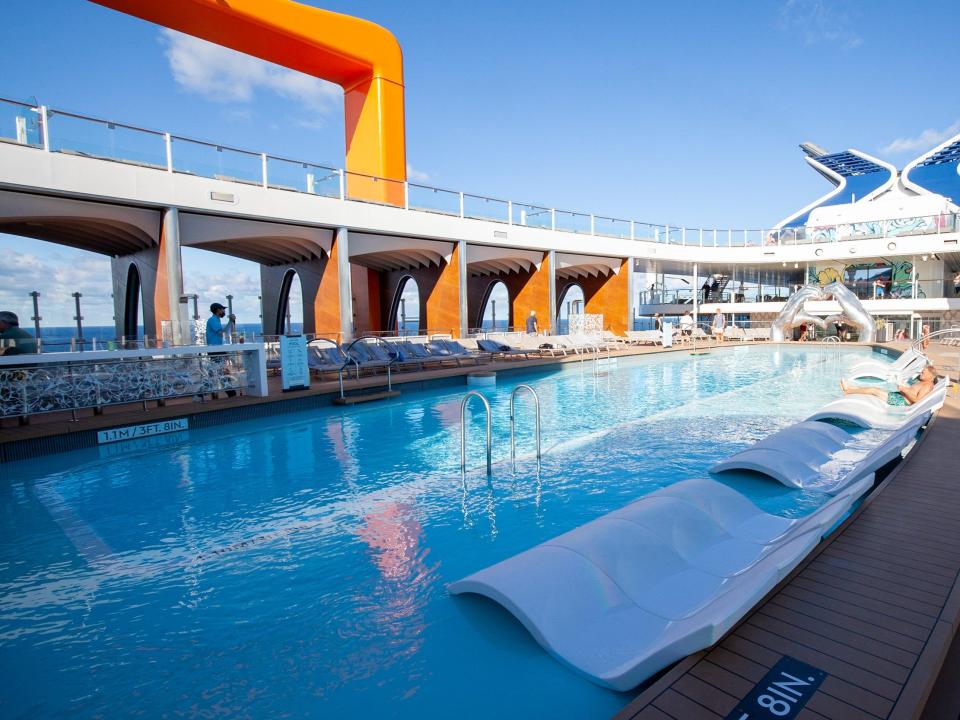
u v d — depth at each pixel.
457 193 18.06
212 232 13.32
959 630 2.42
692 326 22.66
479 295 24.81
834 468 5.11
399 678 2.43
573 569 2.76
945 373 10.16
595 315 22.41
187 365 8.09
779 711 1.84
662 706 1.88
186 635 2.83
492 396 10.53
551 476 5.42
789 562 2.41
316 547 3.89
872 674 2.01
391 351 12.88
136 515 4.57
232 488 5.24
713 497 3.72
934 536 3.23
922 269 24.88
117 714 2.27
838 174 42.84
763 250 25.19
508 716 2.17
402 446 6.79
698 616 2.21
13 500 4.98
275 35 16.25
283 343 9.33
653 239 24.11
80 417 7.27
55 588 3.36
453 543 3.91
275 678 2.47
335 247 15.33
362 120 19.36
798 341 21.95
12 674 2.54
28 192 10.56
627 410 8.91
